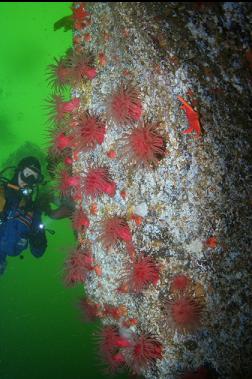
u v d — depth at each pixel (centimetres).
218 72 133
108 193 152
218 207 133
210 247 134
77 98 165
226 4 138
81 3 163
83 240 174
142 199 143
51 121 176
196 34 133
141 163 134
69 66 161
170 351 145
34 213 273
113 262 158
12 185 268
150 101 133
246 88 136
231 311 137
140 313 151
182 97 128
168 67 129
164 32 131
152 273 139
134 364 150
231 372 140
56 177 190
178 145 131
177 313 131
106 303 167
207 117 130
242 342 138
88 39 160
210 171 131
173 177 134
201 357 142
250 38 138
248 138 135
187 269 138
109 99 135
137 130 125
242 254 135
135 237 147
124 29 138
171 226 138
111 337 162
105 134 151
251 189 134
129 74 139
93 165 159
